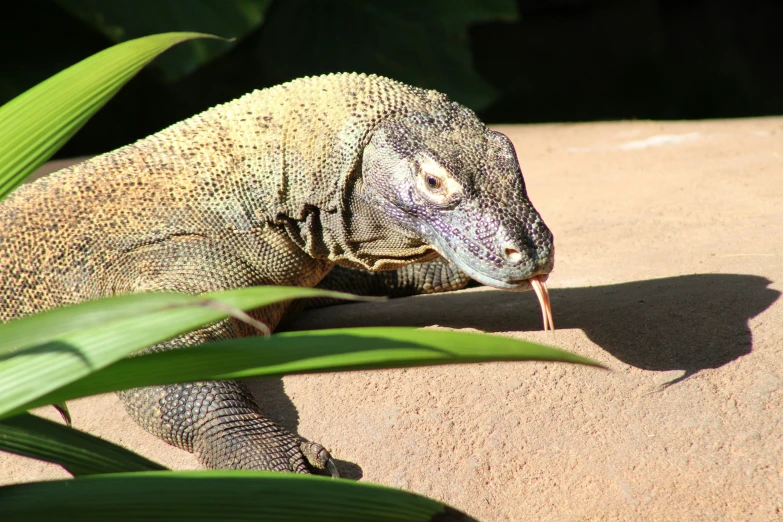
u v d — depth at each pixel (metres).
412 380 8.23
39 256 9.28
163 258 8.90
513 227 7.76
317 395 8.29
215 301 3.11
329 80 9.34
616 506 6.59
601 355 8.29
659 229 12.59
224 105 9.52
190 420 7.69
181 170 9.17
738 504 6.43
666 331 8.55
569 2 45.00
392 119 8.85
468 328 9.37
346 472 7.29
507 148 8.54
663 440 7.18
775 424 7.16
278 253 9.20
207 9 25.52
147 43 4.01
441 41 32.31
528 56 43.56
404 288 11.17
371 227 8.96
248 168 9.07
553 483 6.94
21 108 3.83
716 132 19.59
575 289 10.30
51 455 4.24
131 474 3.75
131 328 3.15
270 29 32.09
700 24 44.28
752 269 9.92
